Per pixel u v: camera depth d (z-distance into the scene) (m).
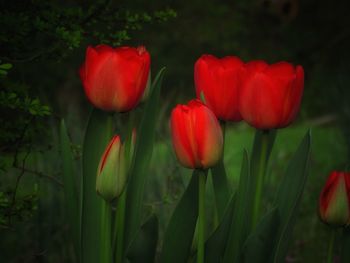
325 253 2.03
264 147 1.21
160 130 2.21
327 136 3.80
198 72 1.20
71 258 1.83
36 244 1.82
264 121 1.17
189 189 1.18
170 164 1.96
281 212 1.21
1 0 1.50
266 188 2.17
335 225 1.22
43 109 1.38
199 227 1.17
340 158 3.08
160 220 1.83
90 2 1.61
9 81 1.54
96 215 1.22
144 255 1.17
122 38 1.52
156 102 1.23
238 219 1.20
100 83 1.15
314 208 2.38
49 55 1.49
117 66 1.14
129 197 1.23
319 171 2.90
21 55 1.54
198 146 1.13
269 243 1.18
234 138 3.84
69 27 1.50
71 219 1.23
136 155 1.23
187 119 1.12
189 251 1.20
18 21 1.44
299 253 2.09
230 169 3.07
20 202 1.41
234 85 1.19
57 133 1.88
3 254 1.90
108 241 1.18
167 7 1.57
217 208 1.24
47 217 1.85
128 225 1.23
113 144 1.14
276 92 1.16
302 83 1.17
